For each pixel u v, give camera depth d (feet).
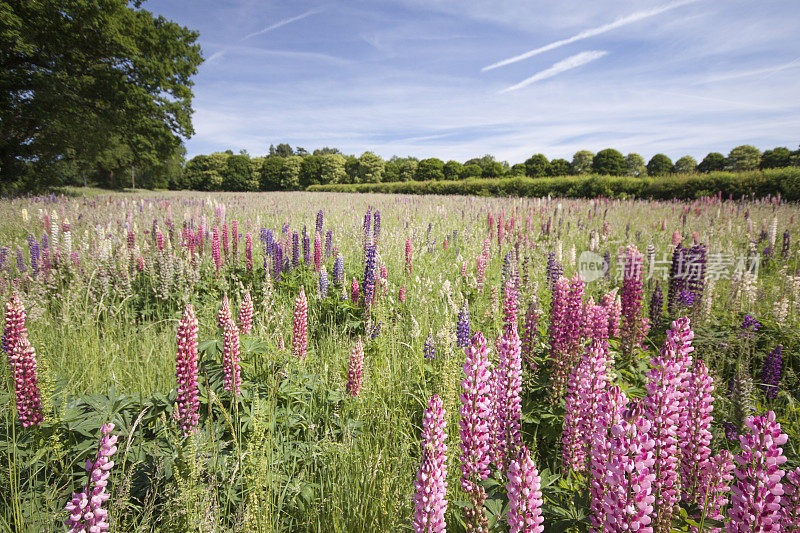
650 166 205.36
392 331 18.22
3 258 26.96
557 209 63.52
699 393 8.11
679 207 73.72
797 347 17.42
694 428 8.13
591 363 9.11
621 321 16.92
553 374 12.59
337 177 299.99
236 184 312.09
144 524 7.94
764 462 6.02
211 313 23.13
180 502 7.85
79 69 85.66
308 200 86.22
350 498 9.68
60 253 28.12
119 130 95.76
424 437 6.85
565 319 12.89
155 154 122.62
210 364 12.56
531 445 11.26
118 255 26.07
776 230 41.57
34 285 23.15
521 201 84.12
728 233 46.39
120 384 14.70
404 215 55.88
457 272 29.63
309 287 26.48
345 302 22.40
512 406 9.57
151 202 65.67
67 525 7.98
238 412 11.39
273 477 9.39
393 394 14.29
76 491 9.14
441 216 59.00
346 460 10.52
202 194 121.19
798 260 35.78
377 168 291.79
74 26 78.95
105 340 18.35
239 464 9.14
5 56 81.30
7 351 11.28
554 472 10.35
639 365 14.37
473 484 7.54
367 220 34.94
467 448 8.21
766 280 29.17
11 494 8.53
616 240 44.24
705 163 192.34
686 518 7.20
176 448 8.58
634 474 5.76
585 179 110.42
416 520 6.77
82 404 11.18
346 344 18.65
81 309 21.98
